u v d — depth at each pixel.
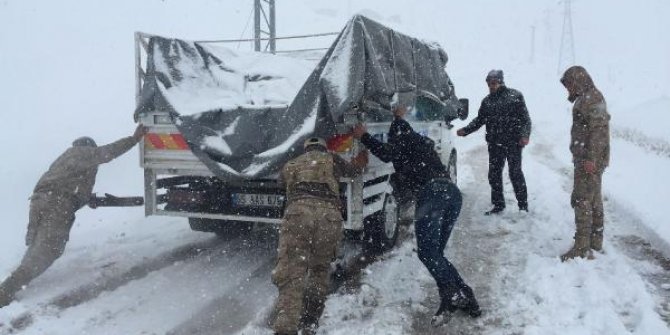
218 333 4.14
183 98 5.57
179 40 5.86
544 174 10.69
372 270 5.42
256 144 5.09
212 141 5.18
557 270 5.02
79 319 4.36
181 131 5.24
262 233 7.12
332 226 4.06
